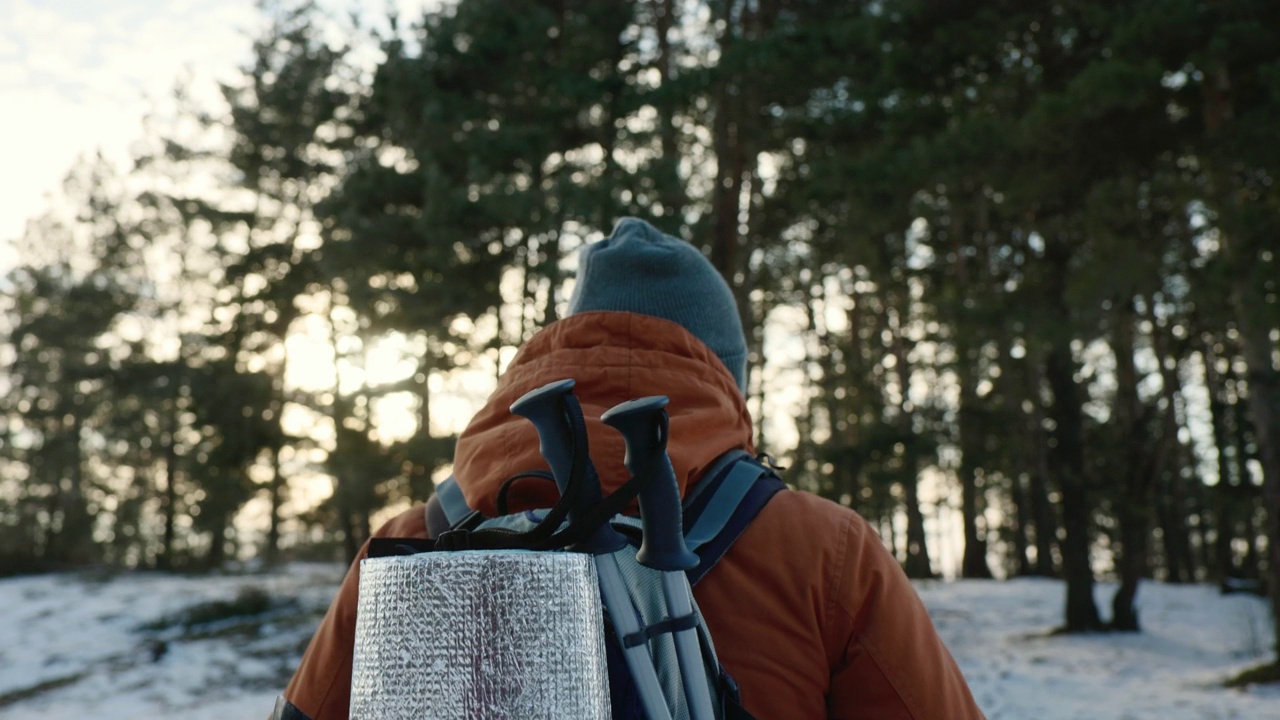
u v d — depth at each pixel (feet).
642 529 2.04
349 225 43.09
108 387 82.99
